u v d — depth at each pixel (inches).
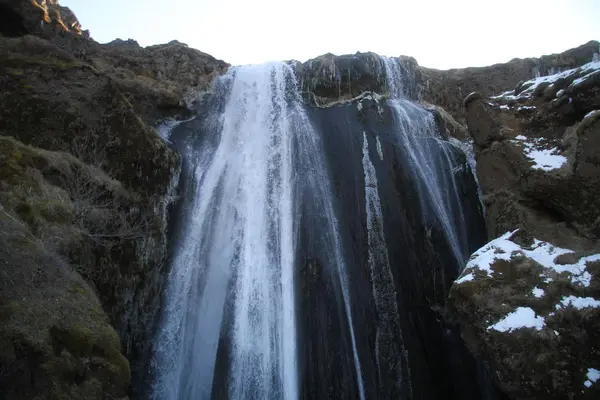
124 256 423.2
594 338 280.8
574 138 363.6
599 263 303.6
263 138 623.2
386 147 585.0
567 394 275.1
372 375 418.6
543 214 376.5
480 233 525.7
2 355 221.9
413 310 459.5
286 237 511.5
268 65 720.3
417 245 500.7
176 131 619.5
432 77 730.2
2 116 453.7
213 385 414.6
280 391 417.1
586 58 684.7
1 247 267.0
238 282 483.8
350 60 687.7
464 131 650.2
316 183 556.1
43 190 350.3
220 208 540.4
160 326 451.5
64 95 482.6
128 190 462.6
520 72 717.9
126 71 645.3
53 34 629.3
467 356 437.1
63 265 308.0
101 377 272.1
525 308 304.2
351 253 493.4
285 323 452.8
